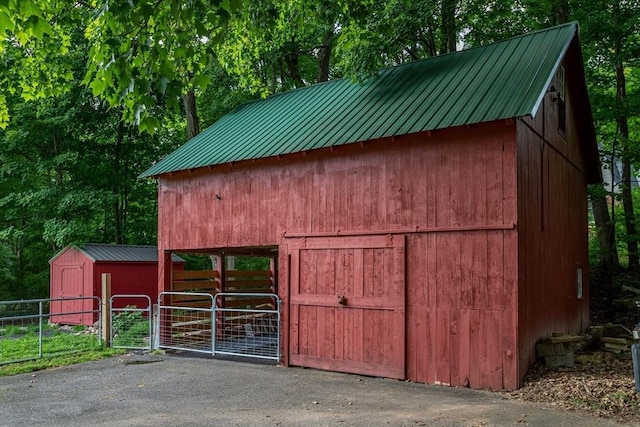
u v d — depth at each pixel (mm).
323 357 9562
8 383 8648
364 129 9258
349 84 11672
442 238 8414
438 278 8406
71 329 16312
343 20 11055
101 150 21359
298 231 10055
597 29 15023
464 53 10531
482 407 6766
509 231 7824
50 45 11070
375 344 8977
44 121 18719
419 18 11961
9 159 19922
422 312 8523
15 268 22125
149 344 11867
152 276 17938
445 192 8430
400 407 6879
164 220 12258
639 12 15008
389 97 10086
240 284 13773
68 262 17531
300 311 9930
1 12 3988
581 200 12703
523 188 8148
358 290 9227
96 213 21797
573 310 11242
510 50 9805
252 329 13250
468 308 8094
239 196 10984
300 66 22516
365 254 9195
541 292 8930
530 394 7289
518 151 7965
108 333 12047
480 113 8016
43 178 22172
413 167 8773
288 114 11695
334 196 9633
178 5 4840
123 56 4578
